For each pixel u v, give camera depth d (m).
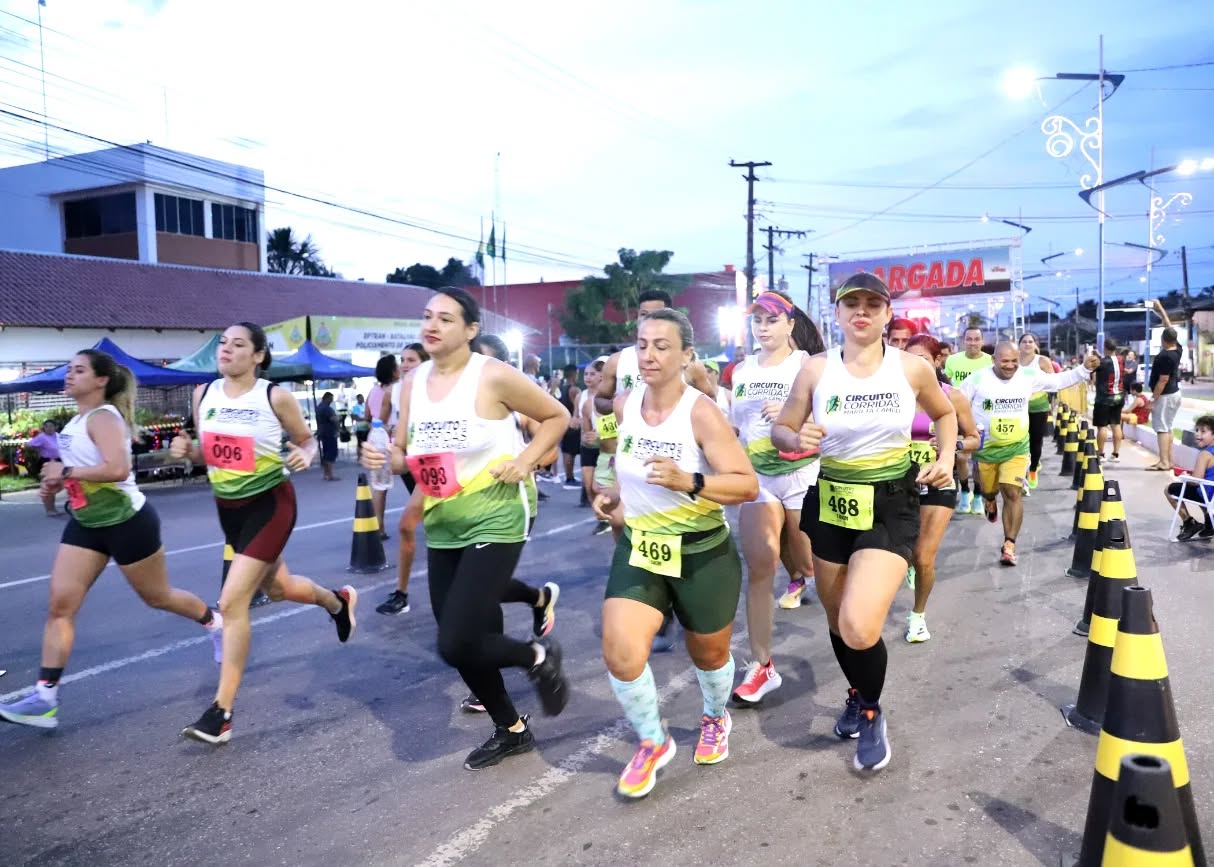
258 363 4.64
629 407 3.66
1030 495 11.91
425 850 3.34
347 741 4.37
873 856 3.19
